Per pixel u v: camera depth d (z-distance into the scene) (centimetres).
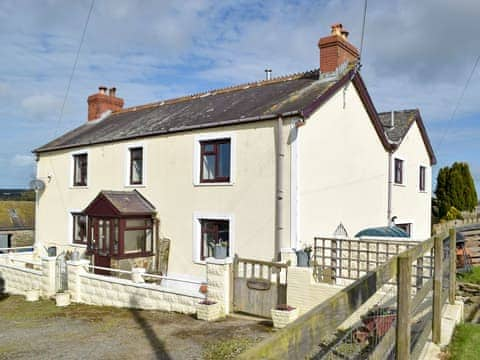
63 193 1930
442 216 2792
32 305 1258
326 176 1285
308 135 1203
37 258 1866
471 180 2839
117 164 1664
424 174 2116
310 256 1002
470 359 478
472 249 1752
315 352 336
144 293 1101
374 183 1596
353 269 931
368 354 340
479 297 1161
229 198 1286
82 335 866
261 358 154
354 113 1457
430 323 530
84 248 1764
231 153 1282
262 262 940
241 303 964
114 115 2239
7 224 2848
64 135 2212
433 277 540
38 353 750
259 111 1257
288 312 830
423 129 2034
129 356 702
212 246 1348
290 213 1149
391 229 1315
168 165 1470
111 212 1442
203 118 1427
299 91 1373
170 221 1456
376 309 505
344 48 1427
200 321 919
